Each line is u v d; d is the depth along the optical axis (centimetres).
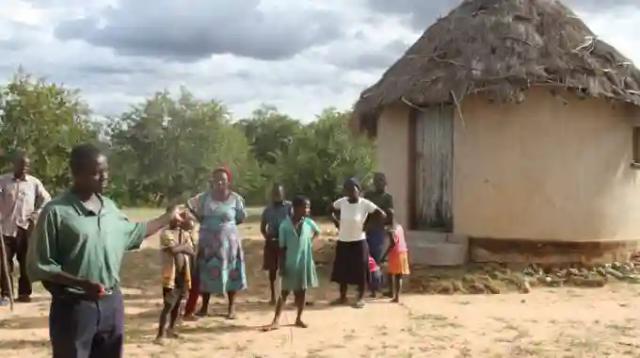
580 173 1297
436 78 1284
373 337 828
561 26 1338
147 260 1469
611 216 1320
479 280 1166
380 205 1087
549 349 776
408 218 1399
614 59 1342
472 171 1311
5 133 2420
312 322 908
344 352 758
